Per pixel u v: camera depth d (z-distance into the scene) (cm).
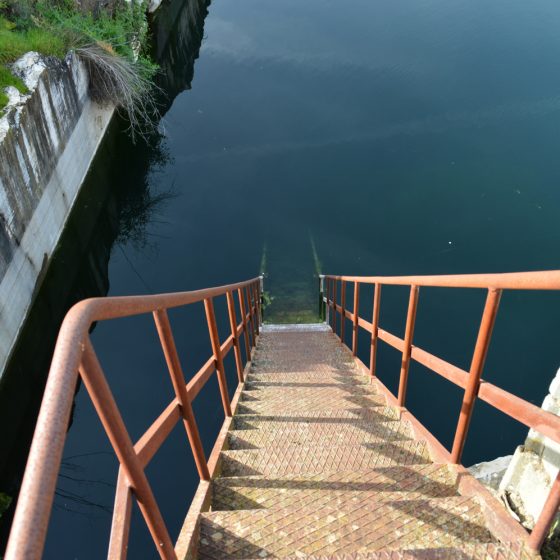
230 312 450
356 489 231
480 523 204
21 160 771
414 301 309
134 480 142
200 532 204
